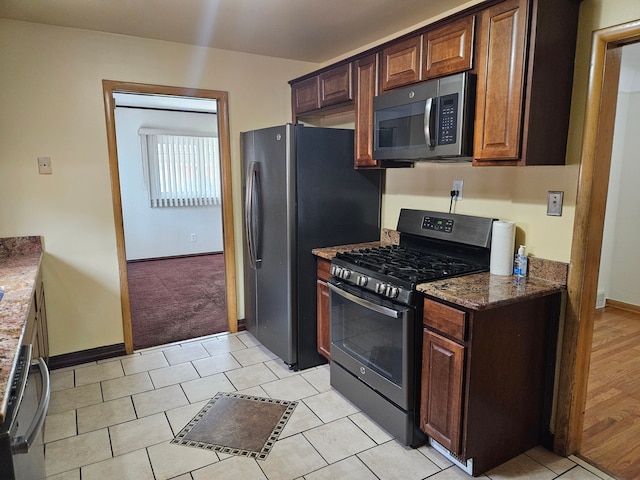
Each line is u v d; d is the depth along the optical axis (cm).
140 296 476
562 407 208
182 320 400
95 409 249
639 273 412
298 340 296
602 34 180
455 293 188
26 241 287
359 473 198
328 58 364
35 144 283
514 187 223
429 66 222
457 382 187
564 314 204
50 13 257
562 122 192
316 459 207
